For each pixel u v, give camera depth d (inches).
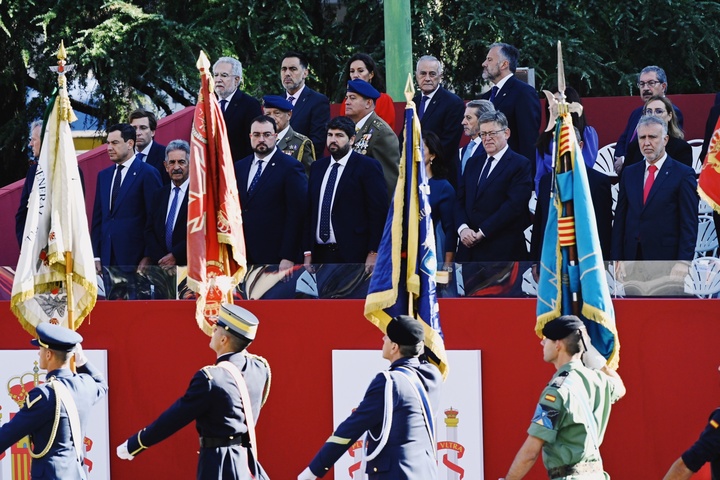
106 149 1876.2
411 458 1031.0
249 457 1103.6
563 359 1018.1
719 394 1219.9
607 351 1156.5
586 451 983.0
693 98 2006.6
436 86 1654.8
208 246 1291.8
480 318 1274.6
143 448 1088.8
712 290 1230.3
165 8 2755.9
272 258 1462.8
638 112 1701.5
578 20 2748.5
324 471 1037.2
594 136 1558.8
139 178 1581.0
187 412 1075.9
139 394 1373.0
